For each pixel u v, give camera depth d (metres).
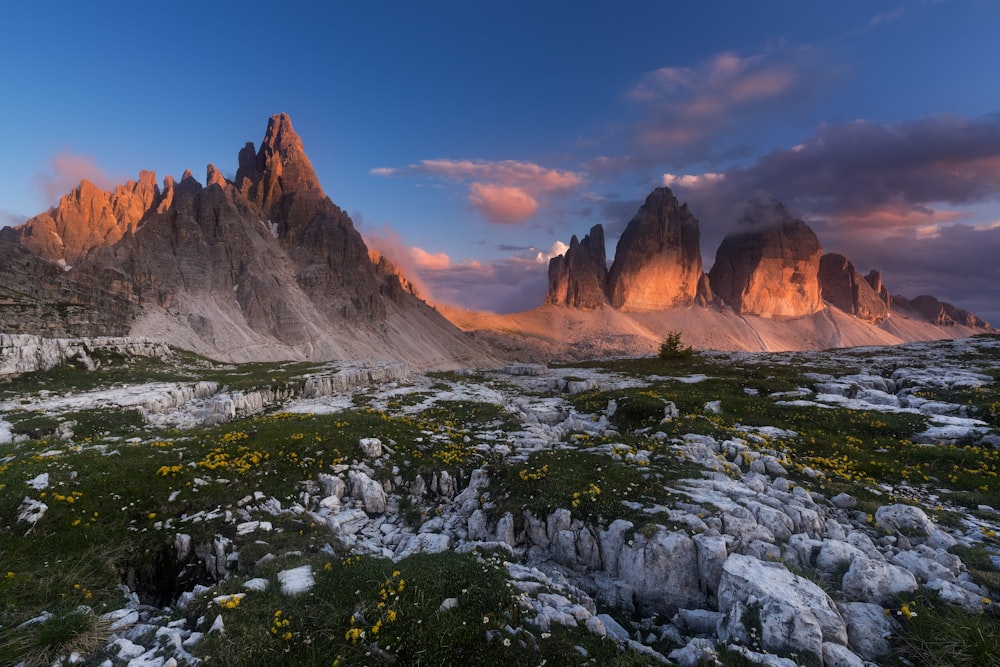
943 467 20.00
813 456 21.89
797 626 9.67
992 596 10.99
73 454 18.42
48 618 9.70
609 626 11.44
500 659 9.06
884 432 24.84
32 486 14.80
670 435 24.81
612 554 13.79
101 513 14.30
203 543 14.00
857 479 19.14
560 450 21.02
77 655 8.91
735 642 10.07
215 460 18.50
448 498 19.67
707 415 28.91
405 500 19.27
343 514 17.69
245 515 15.71
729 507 14.58
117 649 9.29
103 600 11.30
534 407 37.19
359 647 9.37
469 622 9.84
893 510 14.96
